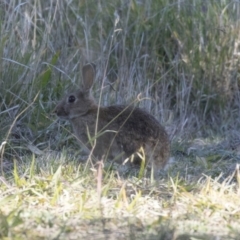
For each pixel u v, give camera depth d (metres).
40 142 13.15
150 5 17.22
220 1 17.73
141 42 16.50
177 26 17.11
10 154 12.26
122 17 16.88
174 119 15.97
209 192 10.14
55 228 8.39
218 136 15.51
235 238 8.18
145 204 9.62
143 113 12.36
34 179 10.34
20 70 13.88
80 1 16.86
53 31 15.91
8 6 15.32
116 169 11.48
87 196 9.62
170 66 16.67
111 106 12.61
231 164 12.46
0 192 9.95
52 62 14.25
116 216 8.99
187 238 8.03
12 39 14.36
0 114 13.17
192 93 16.66
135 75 16.22
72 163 11.39
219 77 16.95
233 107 16.84
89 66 12.66
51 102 13.85
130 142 12.04
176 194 9.89
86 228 8.42
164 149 12.12
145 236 8.05
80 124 12.55
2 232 8.10
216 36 17.20
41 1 16.47
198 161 12.37
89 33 16.53
